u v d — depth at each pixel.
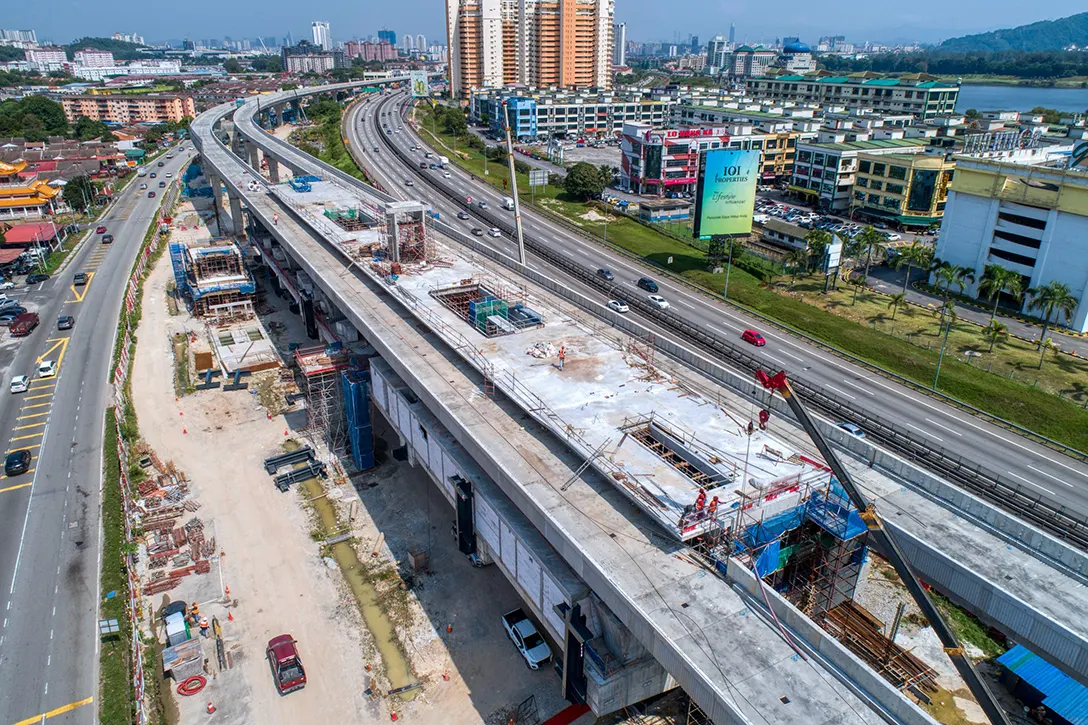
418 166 180.00
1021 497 53.62
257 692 40.91
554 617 36.44
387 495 58.78
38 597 47.41
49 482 59.47
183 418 70.06
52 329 90.56
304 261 75.88
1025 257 93.62
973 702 38.72
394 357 51.19
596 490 37.62
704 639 28.30
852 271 110.38
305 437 66.94
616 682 33.06
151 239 126.81
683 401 44.34
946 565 34.59
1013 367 77.12
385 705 40.22
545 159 195.75
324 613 46.62
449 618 46.34
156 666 42.66
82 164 178.38
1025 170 91.69
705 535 33.34
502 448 41.12
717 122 187.75
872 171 135.62
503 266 72.75
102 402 72.69
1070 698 37.00
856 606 39.72
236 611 46.62
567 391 45.12
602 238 127.38
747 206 108.19
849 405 67.69
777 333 88.38
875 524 28.30
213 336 86.69
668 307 93.88
